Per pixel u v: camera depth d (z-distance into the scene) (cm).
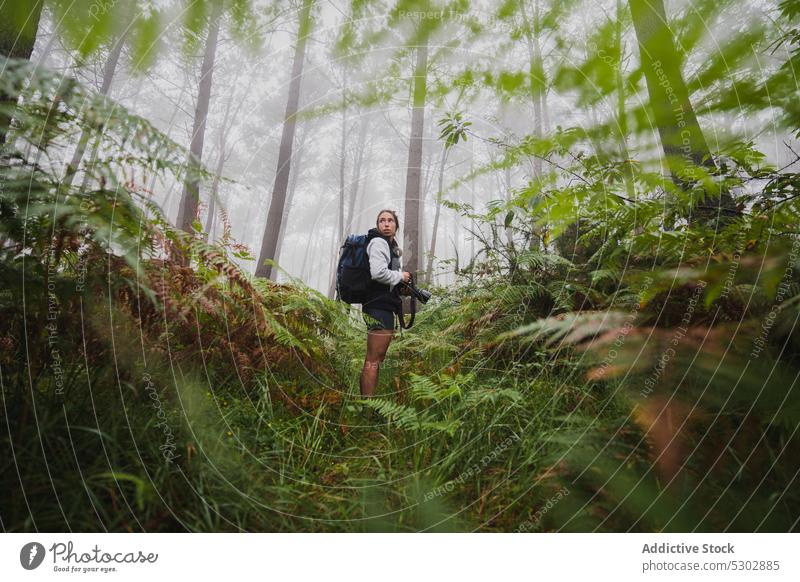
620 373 109
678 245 113
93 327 120
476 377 234
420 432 176
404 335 322
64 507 103
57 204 100
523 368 220
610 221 133
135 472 116
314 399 219
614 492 102
